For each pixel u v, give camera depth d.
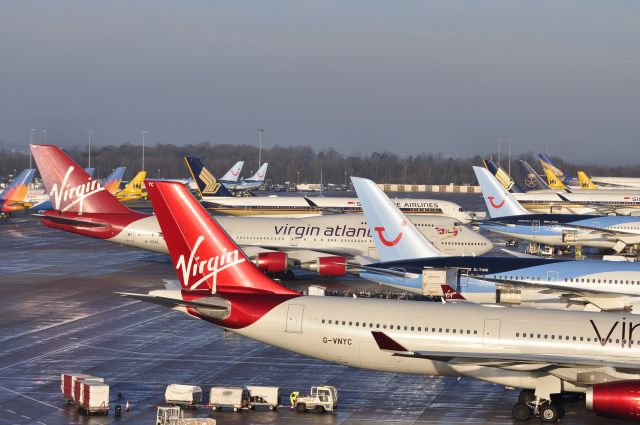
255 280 97.44
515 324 92.62
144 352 120.00
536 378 90.81
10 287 173.00
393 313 94.88
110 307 152.38
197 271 97.81
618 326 91.50
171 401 95.38
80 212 187.25
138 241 185.38
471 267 134.88
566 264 133.62
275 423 89.81
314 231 194.12
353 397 99.62
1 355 117.06
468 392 101.75
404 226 138.50
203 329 135.50
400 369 94.69
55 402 96.44
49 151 186.12
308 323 94.88
